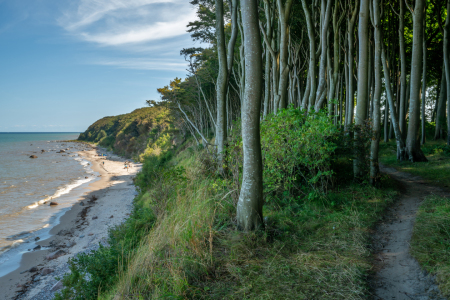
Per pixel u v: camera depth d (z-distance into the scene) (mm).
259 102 4723
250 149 4785
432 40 19453
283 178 6859
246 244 4352
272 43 13289
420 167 11680
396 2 16922
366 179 7863
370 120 7895
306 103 12797
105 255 6875
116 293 4023
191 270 3711
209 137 34094
